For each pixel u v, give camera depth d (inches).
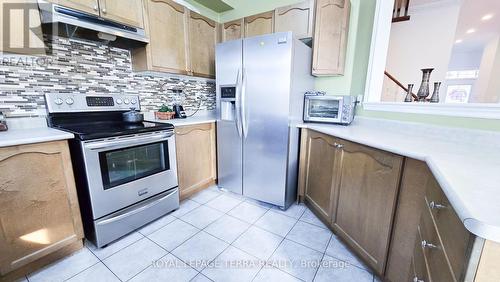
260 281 51.7
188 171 88.7
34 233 50.5
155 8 77.8
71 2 57.4
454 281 21.2
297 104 83.3
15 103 59.0
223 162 97.1
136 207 68.5
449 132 54.4
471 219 17.6
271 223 75.3
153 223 74.4
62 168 53.5
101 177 58.6
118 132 60.4
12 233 47.4
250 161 88.5
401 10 137.5
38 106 63.1
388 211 46.3
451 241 23.2
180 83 103.1
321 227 73.1
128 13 70.1
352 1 87.4
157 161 74.6
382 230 48.3
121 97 79.7
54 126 64.3
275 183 84.1
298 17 87.5
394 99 121.5
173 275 52.9
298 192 89.8
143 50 78.4
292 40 72.2
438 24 134.7
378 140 51.8
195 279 51.9
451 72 304.2
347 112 80.3
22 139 46.0
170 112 92.0
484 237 16.8
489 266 18.6
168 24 82.7
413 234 41.3
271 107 79.5
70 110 66.7
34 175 49.1
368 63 80.9
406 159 42.2
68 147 54.3
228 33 105.8
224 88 89.0
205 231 70.3
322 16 82.9
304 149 85.4
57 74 65.9
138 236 67.3
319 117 84.7
